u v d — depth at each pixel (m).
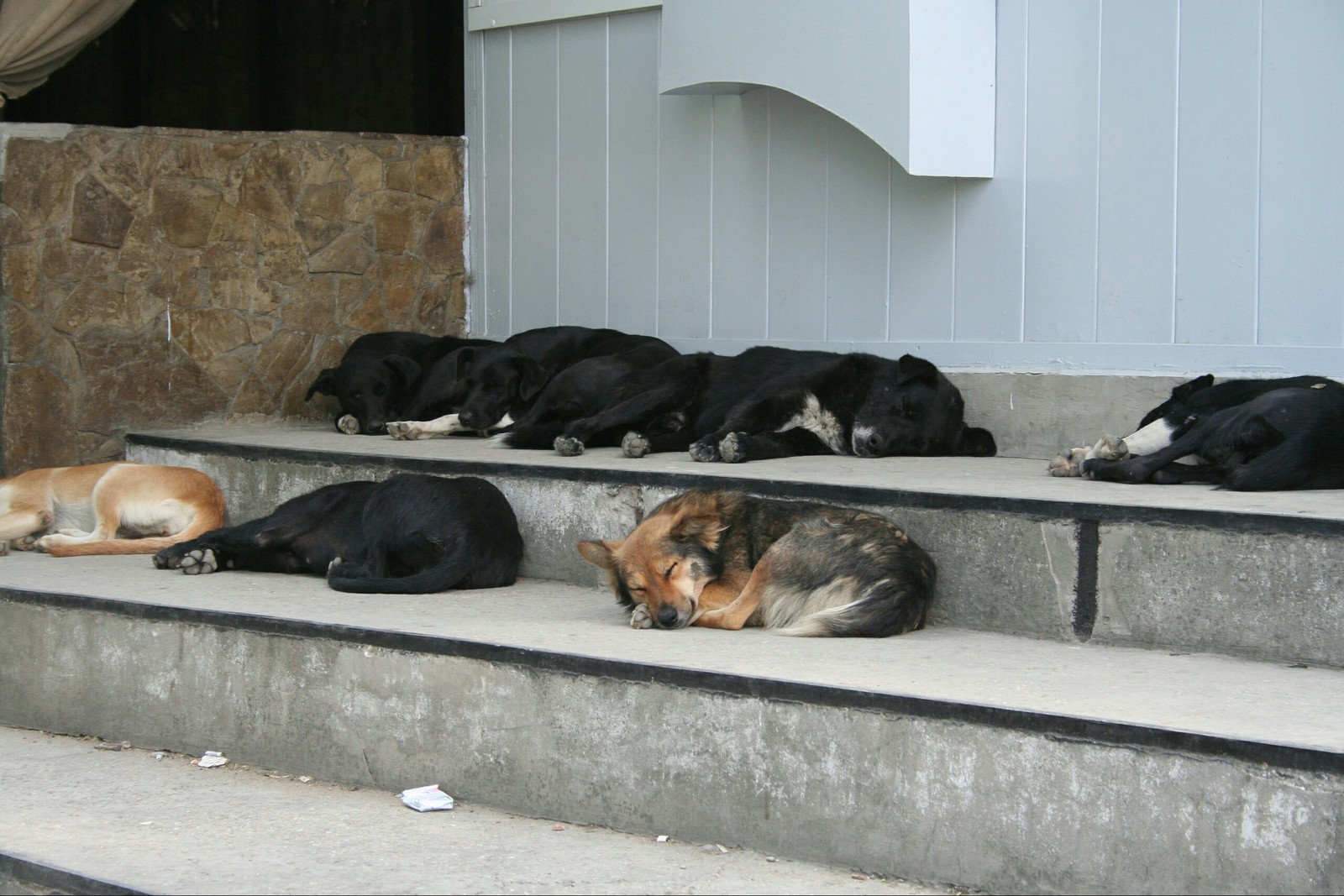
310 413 8.64
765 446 6.30
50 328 7.61
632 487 5.69
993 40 6.51
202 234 8.11
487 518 5.74
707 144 7.83
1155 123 6.06
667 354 7.49
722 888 3.60
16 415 7.52
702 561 4.82
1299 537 4.20
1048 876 3.46
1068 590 4.62
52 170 7.56
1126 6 6.11
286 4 11.27
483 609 5.14
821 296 7.37
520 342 8.00
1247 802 3.21
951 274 6.81
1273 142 5.72
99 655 5.26
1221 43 5.84
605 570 4.97
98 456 7.81
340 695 4.68
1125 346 6.22
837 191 7.23
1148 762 3.33
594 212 8.52
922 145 6.34
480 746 4.39
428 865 3.78
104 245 7.75
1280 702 3.66
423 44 10.12
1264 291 5.79
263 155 8.32
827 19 6.54
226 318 8.23
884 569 4.67
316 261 8.59
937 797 3.61
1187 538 4.39
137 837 4.04
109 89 11.67
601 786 4.16
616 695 4.11
